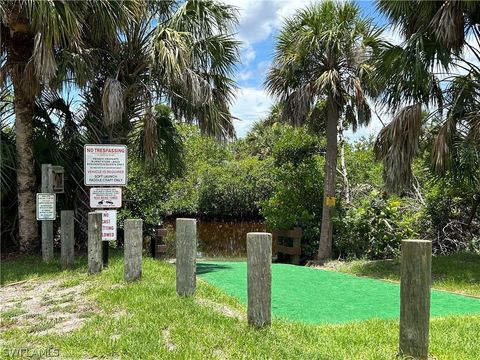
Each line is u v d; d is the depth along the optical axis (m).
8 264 7.90
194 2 9.16
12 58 8.55
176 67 8.35
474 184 9.21
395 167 8.60
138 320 4.31
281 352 3.70
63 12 7.58
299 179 12.08
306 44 10.67
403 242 3.62
